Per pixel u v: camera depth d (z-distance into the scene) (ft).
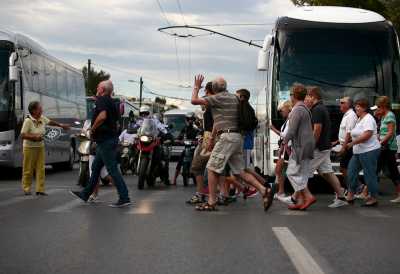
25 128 47.11
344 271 21.50
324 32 52.70
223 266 22.20
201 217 34.91
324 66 52.31
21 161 69.87
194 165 41.65
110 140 39.91
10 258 23.52
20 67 68.95
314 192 52.80
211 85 40.11
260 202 43.37
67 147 88.38
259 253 24.49
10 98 66.85
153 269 21.72
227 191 42.73
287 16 54.03
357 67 52.34
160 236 28.37
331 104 52.01
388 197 48.52
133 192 51.75
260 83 64.13
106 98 39.81
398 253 24.64
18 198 45.37
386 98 43.98
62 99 88.33
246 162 50.85
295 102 38.37
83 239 27.55
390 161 43.96
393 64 52.29
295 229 30.60
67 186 57.72
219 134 37.63
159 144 57.06
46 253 24.43
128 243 26.61
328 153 40.45
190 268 21.88
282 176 44.39
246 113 37.58
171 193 50.75
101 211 37.60
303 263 22.65
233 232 29.58
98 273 21.15
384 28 52.90
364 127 40.57
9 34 67.97
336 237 28.30
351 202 42.29
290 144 39.34
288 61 52.47
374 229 30.78
